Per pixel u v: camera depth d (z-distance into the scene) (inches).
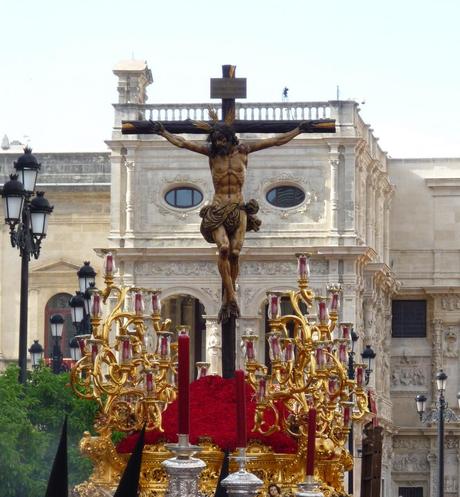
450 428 5935.0
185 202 5255.9
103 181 5595.5
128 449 1302.9
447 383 6048.2
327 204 5211.6
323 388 1353.3
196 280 5201.8
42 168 5610.2
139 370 1471.5
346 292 5172.2
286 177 5211.6
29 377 2444.6
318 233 5201.8
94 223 5575.8
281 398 1312.7
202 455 1251.2
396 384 6063.0
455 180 6112.2
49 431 2276.1
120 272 5231.3
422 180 6146.7
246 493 950.4
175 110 5255.9
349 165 5201.8
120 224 5251.0
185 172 5251.0
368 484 1314.0
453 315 6067.9
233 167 1390.3
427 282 6077.8
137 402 1314.0
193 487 944.3
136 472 957.2
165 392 1382.9
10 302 5546.3
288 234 5196.9
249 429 1298.0
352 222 5201.8
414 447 5989.2
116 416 1317.7
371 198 5629.9
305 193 5211.6
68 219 5575.8
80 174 5595.5
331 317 1407.5
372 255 5408.5
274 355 1338.6
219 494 1015.6
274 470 1284.4
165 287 5211.6
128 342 1344.7
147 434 1290.6
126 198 5255.9
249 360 1352.1
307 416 1264.8
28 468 2074.3
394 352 6058.1
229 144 1392.7
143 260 5226.4
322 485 1279.5
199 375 1488.7
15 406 2160.4
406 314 6097.4
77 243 5575.8
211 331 5152.6
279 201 5226.4
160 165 5255.9
